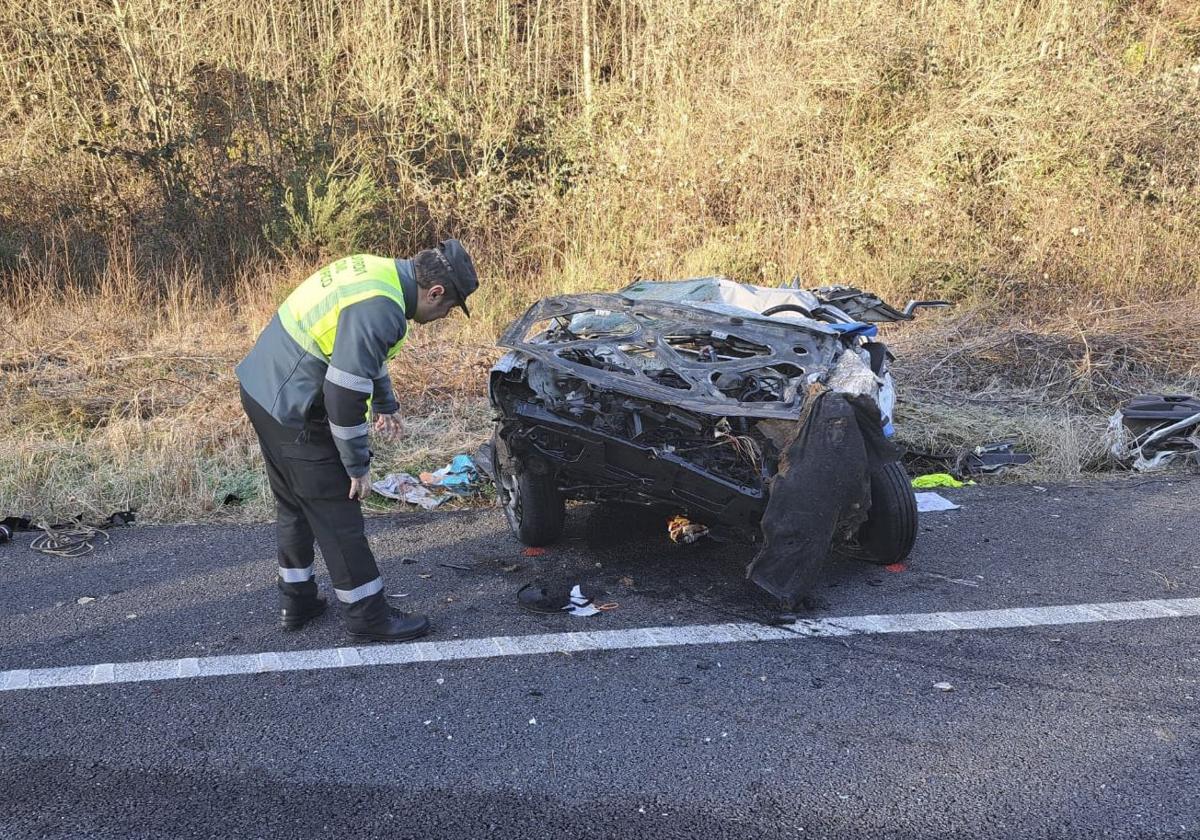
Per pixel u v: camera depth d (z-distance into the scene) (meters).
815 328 4.33
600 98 12.84
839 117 12.16
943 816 2.63
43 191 10.83
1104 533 4.85
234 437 6.27
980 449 6.24
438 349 8.10
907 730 3.07
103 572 4.44
